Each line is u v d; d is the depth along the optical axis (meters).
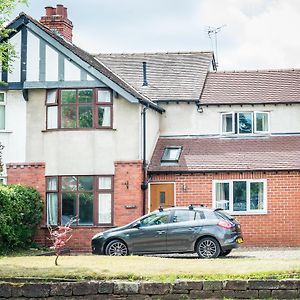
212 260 21.02
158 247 24.77
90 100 29.58
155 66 35.66
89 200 29.41
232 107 33.09
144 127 30.14
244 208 30.12
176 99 33.25
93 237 26.31
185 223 24.70
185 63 35.84
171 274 17.70
